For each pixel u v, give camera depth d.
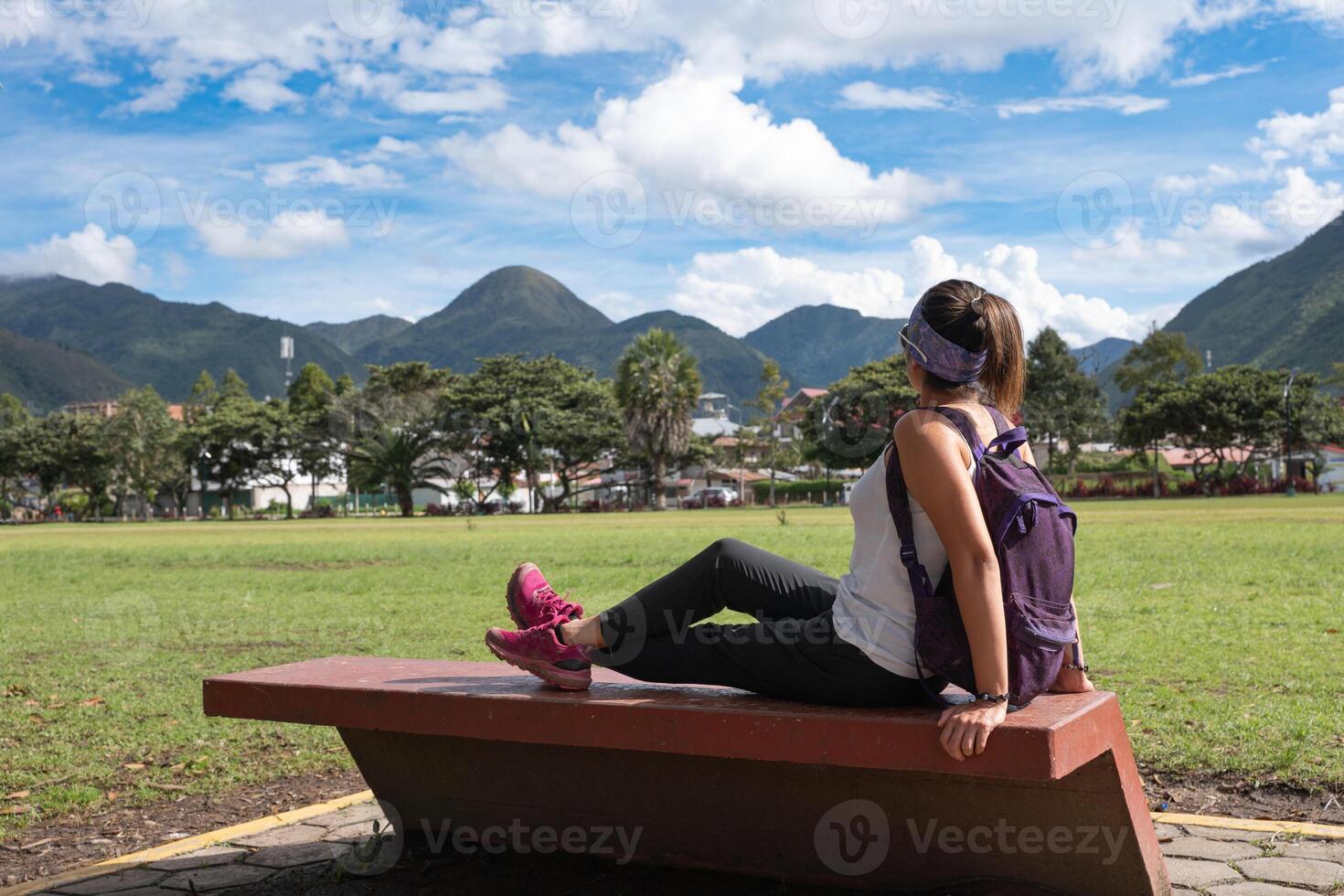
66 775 5.01
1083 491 68.88
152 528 52.34
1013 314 2.63
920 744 2.28
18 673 7.83
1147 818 2.67
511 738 2.76
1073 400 74.88
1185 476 73.94
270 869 3.60
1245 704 5.50
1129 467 78.56
